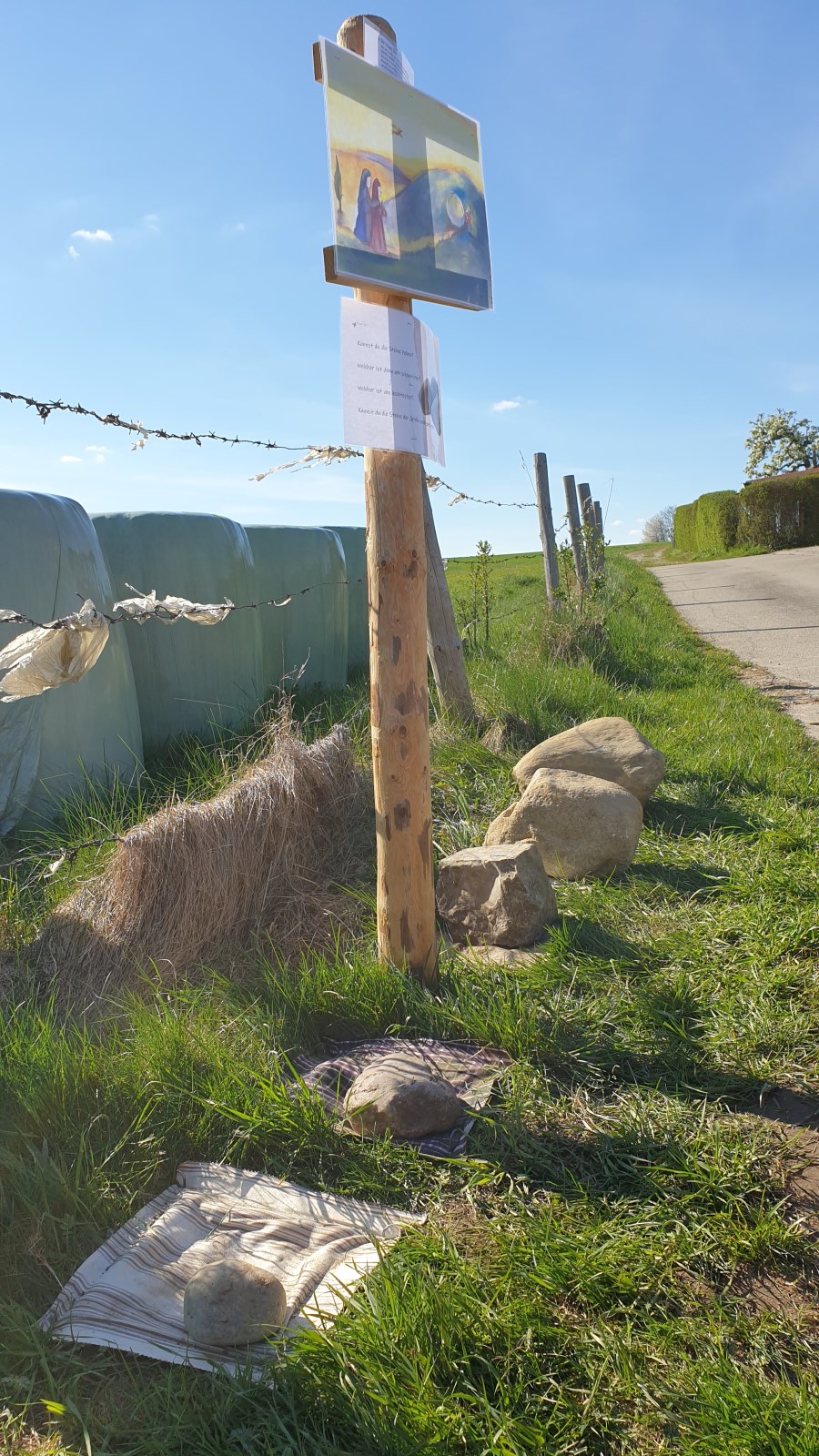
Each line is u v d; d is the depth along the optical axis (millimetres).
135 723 5938
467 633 10914
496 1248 2311
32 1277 2266
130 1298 2164
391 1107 2717
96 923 3879
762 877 4230
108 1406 1932
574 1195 2490
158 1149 2646
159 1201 2498
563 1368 1978
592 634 10062
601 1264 2191
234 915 4000
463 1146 2684
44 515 5188
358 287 3021
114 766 5551
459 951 3971
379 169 3023
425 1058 3135
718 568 27688
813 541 34469
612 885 4504
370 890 4332
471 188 3486
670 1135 2674
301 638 8688
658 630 13000
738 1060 3027
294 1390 1896
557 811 4633
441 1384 1936
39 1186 2439
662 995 3395
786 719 7660
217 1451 1802
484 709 7043
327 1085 3004
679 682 9602
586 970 3621
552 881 4598
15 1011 3299
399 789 3420
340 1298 2066
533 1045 3141
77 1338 2055
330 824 4715
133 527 6664
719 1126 2705
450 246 3369
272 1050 3139
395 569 3311
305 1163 2666
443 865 4215
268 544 8469
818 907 3857
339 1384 1895
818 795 5484
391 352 3162
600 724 5504
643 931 4008
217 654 6953
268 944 3984
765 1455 1729
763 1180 2502
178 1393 1929
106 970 3736
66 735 5199
